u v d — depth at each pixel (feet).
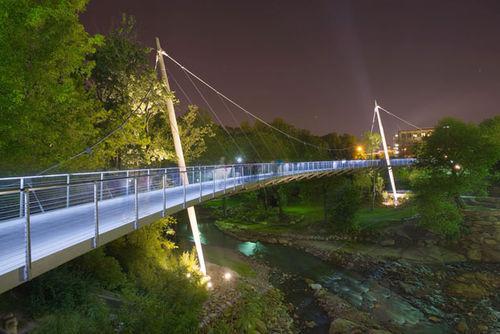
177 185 76.95
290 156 231.50
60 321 37.19
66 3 47.26
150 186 72.64
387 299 84.43
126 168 88.48
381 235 133.39
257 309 71.46
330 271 104.01
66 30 48.44
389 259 113.39
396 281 95.96
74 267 55.26
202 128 120.78
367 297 85.25
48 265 26.68
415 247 123.13
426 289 90.63
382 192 221.46
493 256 112.98
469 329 70.85
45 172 53.01
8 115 40.91
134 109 86.48
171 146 101.91
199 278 67.87
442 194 132.16
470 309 79.77
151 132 102.27
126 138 82.89
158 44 81.20
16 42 40.93
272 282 93.04
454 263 110.42
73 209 45.62
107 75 88.84
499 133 217.56
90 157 67.36
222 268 93.66
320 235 141.49
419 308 80.07
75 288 48.42
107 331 37.73
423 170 158.81
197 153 115.55
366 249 123.03
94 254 59.52
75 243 29.76
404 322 73.36
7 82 38.06
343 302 81.35
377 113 217.77
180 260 83.51
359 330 67.46
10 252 26.55
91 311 44.27
